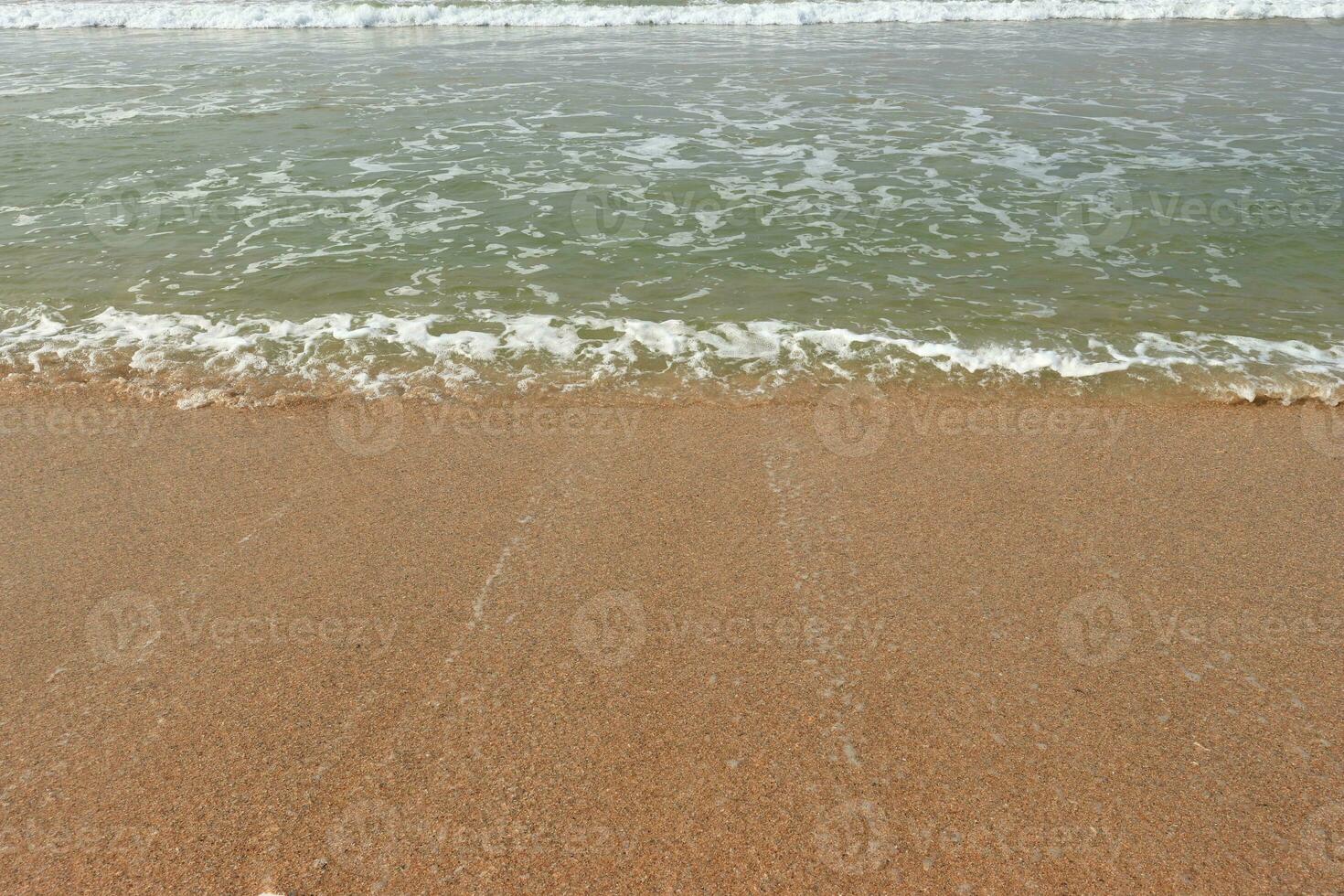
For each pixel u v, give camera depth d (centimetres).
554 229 734
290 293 621
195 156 920
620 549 376
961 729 289
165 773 275
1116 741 284
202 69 1358
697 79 1279
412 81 1270
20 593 351
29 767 277
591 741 287
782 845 253
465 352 547
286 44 1612
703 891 241
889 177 852
